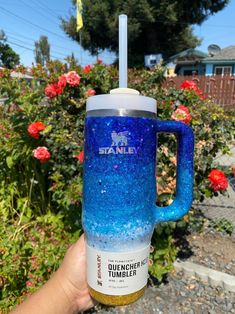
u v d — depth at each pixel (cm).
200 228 261
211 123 275
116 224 64
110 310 214
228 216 331
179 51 2639
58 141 243
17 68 316
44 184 302
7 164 283
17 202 308
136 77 318
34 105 276
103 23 2214
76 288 91
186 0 2206
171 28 2414
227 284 233
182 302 222
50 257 209
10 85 284
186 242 288
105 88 288
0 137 311
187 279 246
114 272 66
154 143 69
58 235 261
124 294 67
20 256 206
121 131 63
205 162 244
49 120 259
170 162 236
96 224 66
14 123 269
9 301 190
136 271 67
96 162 65
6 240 219
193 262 259
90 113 67
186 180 73
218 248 279
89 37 2380
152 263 232
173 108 273
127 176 63
